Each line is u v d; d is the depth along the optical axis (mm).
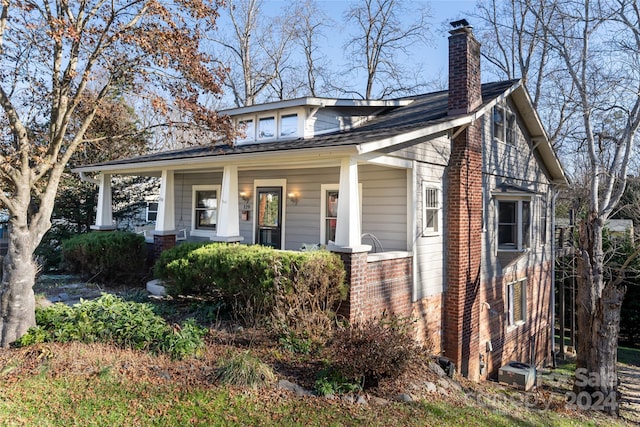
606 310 9852
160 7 6223
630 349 18141
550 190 15578
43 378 4973
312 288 6609
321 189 10898
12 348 5820
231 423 4340
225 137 8625
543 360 14977
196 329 6301
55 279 10977
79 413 4297
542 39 14672
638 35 12203
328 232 10742
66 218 16812
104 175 12195
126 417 4281
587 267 10391
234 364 5293
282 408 4758
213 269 7398
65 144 12609
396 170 9117
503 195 11711
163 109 7223
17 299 6008
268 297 6715
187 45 7082
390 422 4855
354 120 11984
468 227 9992
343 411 4891
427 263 9156
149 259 11102
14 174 6051
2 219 15398
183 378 5164
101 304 6707
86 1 6316
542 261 14945
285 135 11258
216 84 7738
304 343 6215
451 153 9891
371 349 5488
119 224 19438
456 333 9609
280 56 29422
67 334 6039
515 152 12844
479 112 9750
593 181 12406
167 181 10391
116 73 7086
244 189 12469
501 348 12031
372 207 9531
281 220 11617
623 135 12672
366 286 7363
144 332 6062
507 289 12578
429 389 6297
